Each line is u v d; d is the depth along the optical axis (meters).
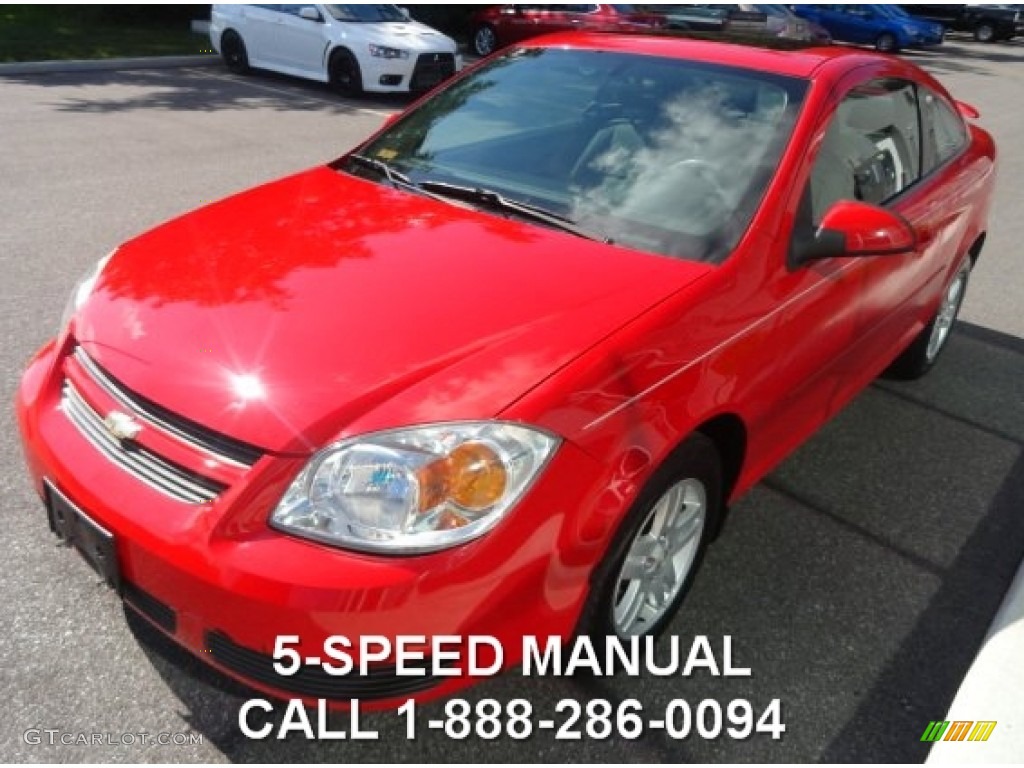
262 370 2.00
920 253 3.49
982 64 21.48
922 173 3.72
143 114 9.33
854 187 3.06
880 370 3.74
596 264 2.42
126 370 2.10
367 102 10.97
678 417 2.19
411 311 2.18
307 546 1.82
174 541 1.88
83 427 2.18
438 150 3.13
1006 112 13.94
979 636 2.75
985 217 4.50
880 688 2.50
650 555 2.37
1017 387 4.55
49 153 7.48
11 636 2.39
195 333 2.14
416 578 1.79
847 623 2.75
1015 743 2.23
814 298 2.71
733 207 2.59
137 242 2.74
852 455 3.76
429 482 1.83
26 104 9.43
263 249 2.51
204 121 9.17
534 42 3.56
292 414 1.90
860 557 3.07
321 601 1.76
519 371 2.00
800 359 2.74
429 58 10.99
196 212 2.93
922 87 3.80
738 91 2.94
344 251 2.48
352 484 1.82
